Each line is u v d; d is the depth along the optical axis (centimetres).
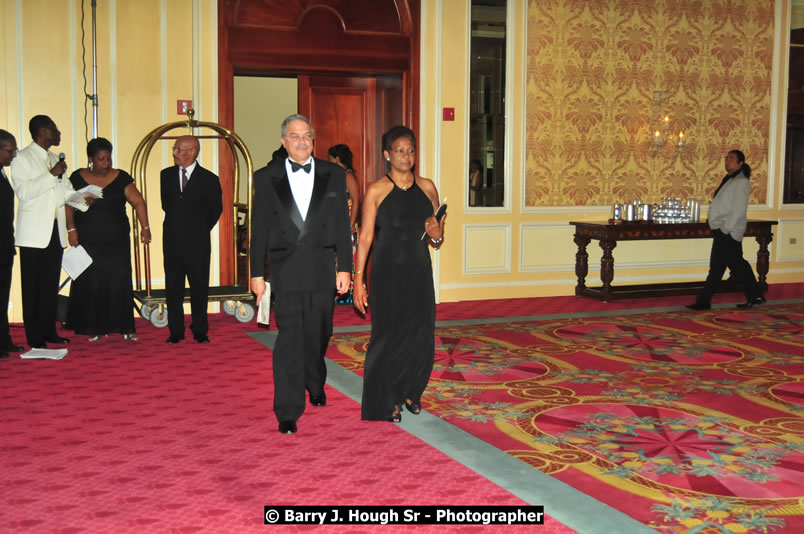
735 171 909
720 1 1091
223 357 679
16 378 604
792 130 1166
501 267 1016
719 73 1100
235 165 841
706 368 641
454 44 972
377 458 432
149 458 432
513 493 383
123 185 714
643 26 1056
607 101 1048
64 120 830
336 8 927
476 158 1000
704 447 453
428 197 496
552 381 600
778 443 460
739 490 388
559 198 1038
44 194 665
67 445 453
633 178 1071
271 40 905
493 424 496
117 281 718
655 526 346
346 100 984
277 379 478
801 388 581
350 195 880
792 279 1169
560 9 1016
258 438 466
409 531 343
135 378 607
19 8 809
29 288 674
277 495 380
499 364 654
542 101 1019
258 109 1730
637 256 1087
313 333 489
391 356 491
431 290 497
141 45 846
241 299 797
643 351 703
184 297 748
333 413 518
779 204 1148
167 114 856
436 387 583
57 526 345
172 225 718
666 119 1075
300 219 473
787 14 1126
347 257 489
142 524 347
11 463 423
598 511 362
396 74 967
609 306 957
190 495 380
